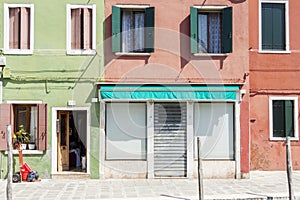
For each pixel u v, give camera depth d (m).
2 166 17.47
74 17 17.91
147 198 13.62
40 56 17.67
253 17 19.48
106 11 17.88
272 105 19.55
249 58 19.47
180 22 17.95
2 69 17.52
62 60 17.72
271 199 13.73
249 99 18.98
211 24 18.30
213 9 18.12
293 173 18.92
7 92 17.56
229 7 17.92
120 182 16.86
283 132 19.50
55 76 17.66
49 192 14.74
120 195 14.16
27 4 17.72
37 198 13.74
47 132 17.56
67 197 13.88
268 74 19.52
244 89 17.89
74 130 18.50
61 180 17.28
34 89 17.62
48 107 17.64
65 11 17.81
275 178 17.73
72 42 17.88
